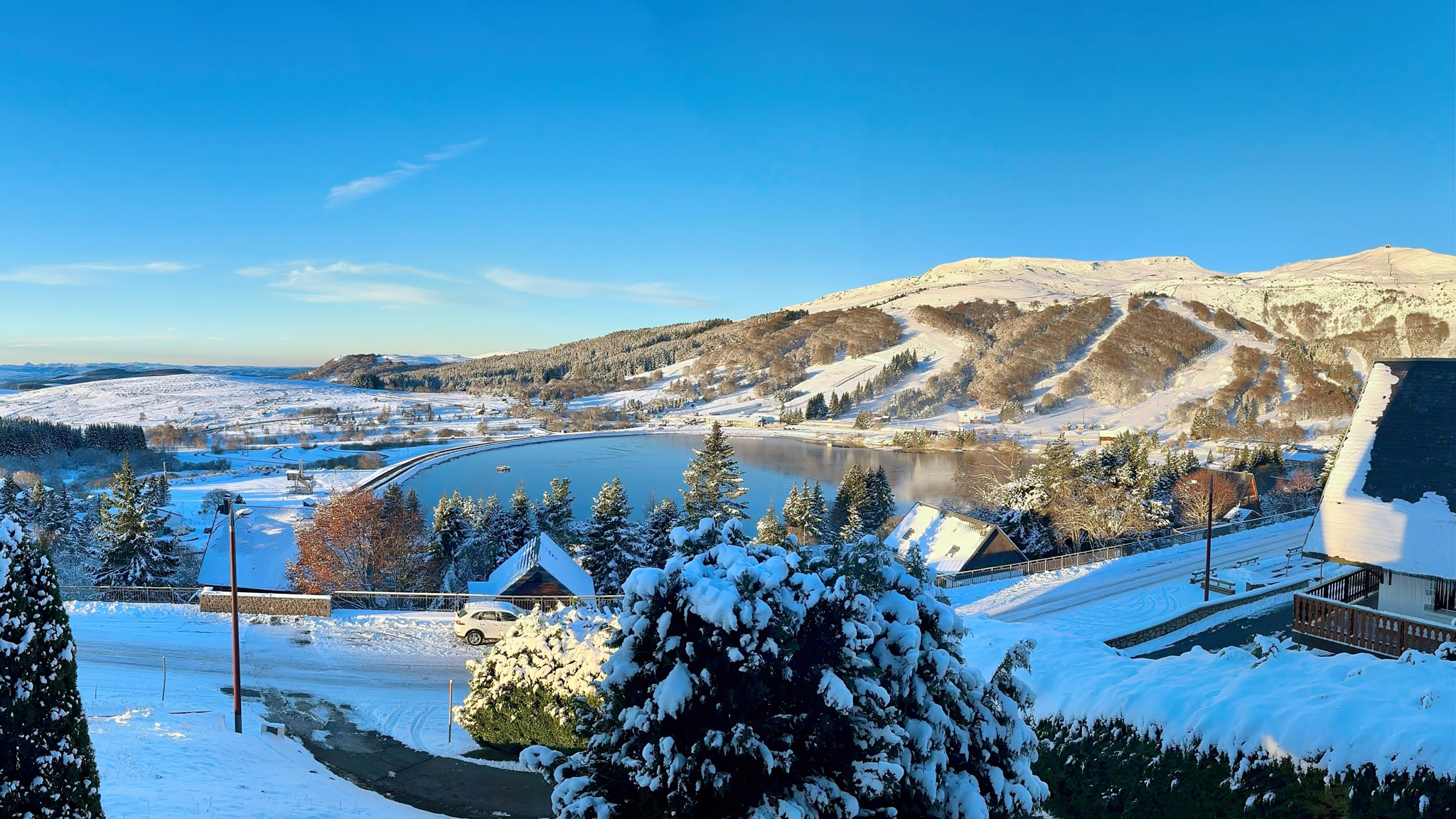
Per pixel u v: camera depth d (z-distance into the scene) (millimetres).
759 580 8078
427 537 50969
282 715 18594
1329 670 10789
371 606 34719
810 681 8414
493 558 52938
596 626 16688
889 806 8508
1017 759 9781
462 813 13203
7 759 7168
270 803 11578
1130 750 10727
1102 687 12195
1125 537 47438
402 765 15805
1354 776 8336
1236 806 9031
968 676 9422
